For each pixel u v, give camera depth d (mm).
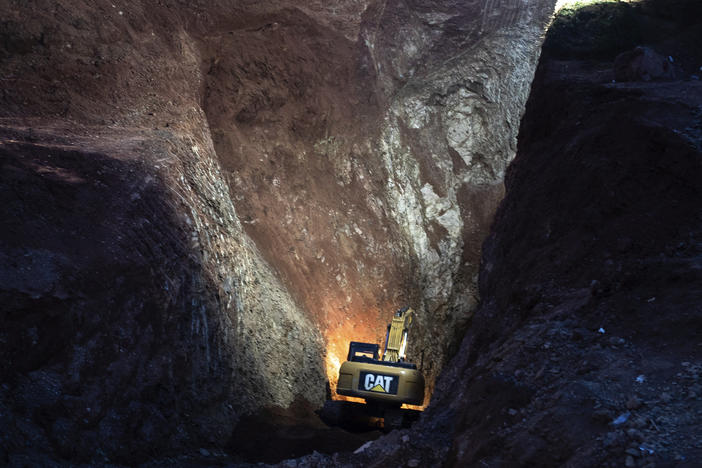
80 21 15969
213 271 13195
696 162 9336
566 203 10820
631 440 5145
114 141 13500
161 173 12969
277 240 20172
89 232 10023
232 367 12812
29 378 7867
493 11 29000
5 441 6977
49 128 13195
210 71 19891
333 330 20266
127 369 9320
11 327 7828
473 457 6316
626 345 6762
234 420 12031
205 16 19531
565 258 9672
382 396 14094
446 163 28953
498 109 29516
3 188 9625
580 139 11773
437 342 26266
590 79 15078
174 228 12109
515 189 13828
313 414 15391
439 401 9727
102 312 9188
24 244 8953
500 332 10055
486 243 15398
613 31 17781
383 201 25656
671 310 6953
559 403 6035
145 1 18062
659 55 15125
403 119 27625
